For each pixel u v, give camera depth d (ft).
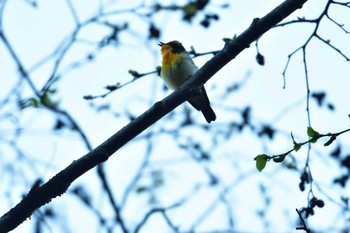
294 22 24.43
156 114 20.54
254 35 21.61
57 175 19.69
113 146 20.07
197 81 21.49
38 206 19.58
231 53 21.53
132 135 20.36
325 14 24.22
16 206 19.49
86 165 19.81
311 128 21.31
